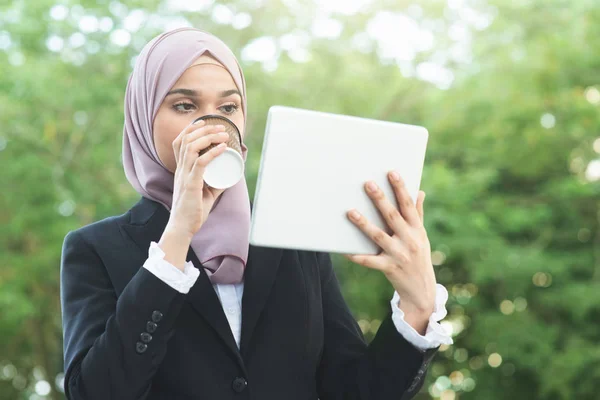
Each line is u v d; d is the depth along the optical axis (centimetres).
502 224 1063
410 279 180
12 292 935
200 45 196
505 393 1114
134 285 178
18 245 1042
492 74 1021
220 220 199
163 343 178
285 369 195
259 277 197
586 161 1057
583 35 1002
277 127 168
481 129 1050
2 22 941
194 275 179
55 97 916
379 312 1091
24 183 929
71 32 952
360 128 174
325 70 1089
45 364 1162
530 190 1147
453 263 1124
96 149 983
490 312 1073
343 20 1108
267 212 170
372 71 1124
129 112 210
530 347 1027
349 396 197
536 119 1014
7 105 920
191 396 186
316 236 174
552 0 1045
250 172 937
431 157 1112
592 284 1027
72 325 192
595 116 998
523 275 994
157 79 196
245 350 193
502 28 1041
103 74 961
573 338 1029
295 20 1076
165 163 198
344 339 207
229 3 1017
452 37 1098
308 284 205
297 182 171
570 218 1095
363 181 176
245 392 189
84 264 199
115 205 983
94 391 175
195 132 177
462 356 1172
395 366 187
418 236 179
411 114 1138
